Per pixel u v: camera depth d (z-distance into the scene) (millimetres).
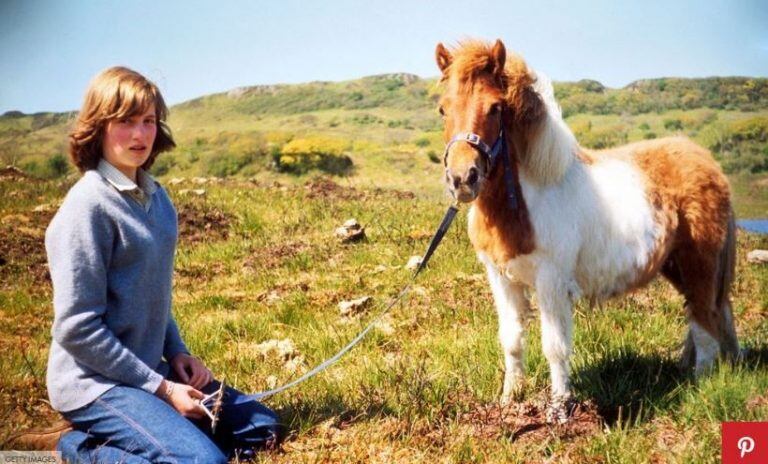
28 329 6633
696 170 4777
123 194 3428
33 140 64875
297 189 14430
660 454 3660
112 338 3311
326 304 7316
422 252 9156
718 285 4980
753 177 39125
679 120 58625
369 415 4160
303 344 5973
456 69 3986
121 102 3311
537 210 4059
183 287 8281
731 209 4977
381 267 8602
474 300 7004
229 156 57938
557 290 4094
